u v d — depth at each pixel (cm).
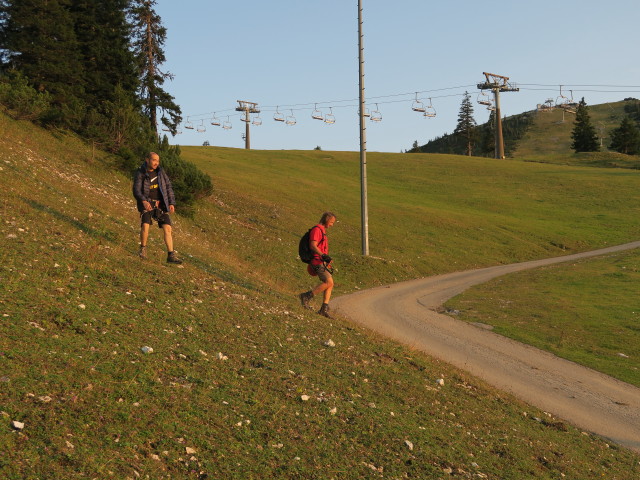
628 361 1298
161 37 4406
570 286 2473
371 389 671
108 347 530
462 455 547
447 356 1175
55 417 383
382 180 6981
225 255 1892
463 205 5844
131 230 1420
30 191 1284
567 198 6506
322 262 1090
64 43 3145
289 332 826
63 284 683
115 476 343
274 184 4741
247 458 416
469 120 15312
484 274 2998
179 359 565
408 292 2227
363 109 2742
